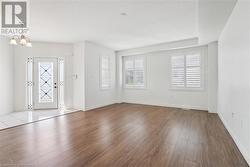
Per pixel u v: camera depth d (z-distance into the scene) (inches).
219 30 148.1
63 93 229.9
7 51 192.5
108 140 110.7
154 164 79.5
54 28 156.3
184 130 131.9
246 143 82.9
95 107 231.1
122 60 286.4
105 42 220.5
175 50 229.8
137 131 129.9
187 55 219.5
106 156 87.7
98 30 164.1
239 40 95.3
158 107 236.8
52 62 224.8
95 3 104.5
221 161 82.3
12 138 113.8
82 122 157.2
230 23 118.0
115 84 279.7
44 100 223.3
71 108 228.8
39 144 103.5
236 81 102.7
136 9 113.9
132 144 103.8
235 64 105.0
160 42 219.8
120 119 168.7
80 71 218.5
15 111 207.8
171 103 237.9
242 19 89.0
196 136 118.0
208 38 175.6
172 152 92.3
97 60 235.5
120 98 283.3
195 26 150.5
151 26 151.6
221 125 145.3
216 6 101.1
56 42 219.1
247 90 81.7
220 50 166.7
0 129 133.6
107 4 106.0
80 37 192.5
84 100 213.5
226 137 115.7
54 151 93.5
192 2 103.0
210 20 124.1
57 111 209.3
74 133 124.9
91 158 85.5
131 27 154.3
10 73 198.8
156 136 118.3
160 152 92.4
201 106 211.9
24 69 211.6
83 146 100.6
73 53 227.8
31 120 163.5
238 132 98.0
